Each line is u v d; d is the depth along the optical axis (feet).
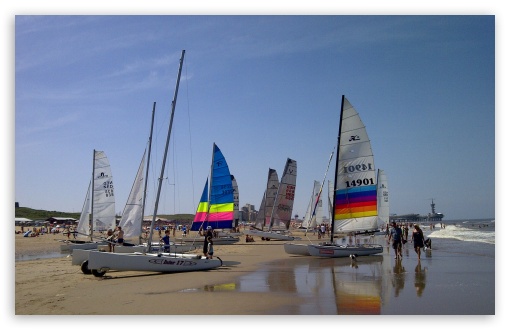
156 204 61.26
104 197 104.78
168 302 37.27
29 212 354.13
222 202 112.37
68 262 78.69
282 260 72.69
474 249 89.71
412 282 44.98
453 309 32.86
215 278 51.60
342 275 51.93
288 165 141.79
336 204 77.05
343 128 77.10
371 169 75.25
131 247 70.59
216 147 112.78
